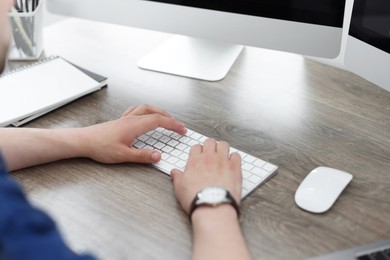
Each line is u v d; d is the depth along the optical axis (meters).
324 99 1.05
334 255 0.67
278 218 0.75
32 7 1.17
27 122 0.99
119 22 1.16
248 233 0.73
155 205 0.78
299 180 0.83
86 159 0.89
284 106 1.03
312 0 0.95
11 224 0.46
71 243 0.72
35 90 1.04
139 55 1.23
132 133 0.89
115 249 0.71
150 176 0.84
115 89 1.10
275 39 1.01
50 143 0.87
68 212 0.77
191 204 0.73
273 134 0.94
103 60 1.21
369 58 0.91
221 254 0.65
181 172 0.82
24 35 1.18
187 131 0.94
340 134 0.94
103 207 0.78
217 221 0.70
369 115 1.00
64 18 1.60
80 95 1.04
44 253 0.46
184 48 1.23
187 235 0.73
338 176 0.81
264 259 0.69
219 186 0.75
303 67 1.17
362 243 0.70
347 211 0.76
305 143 0.92
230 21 1.04
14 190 0.49
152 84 1.11
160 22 1.11
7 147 0.85
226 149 0.85
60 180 0.84
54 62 1.14
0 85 1.05
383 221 0.74
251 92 1.08
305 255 0.69
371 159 0.87
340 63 1.17
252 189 0.80
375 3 0.87
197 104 1.04
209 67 1.15
